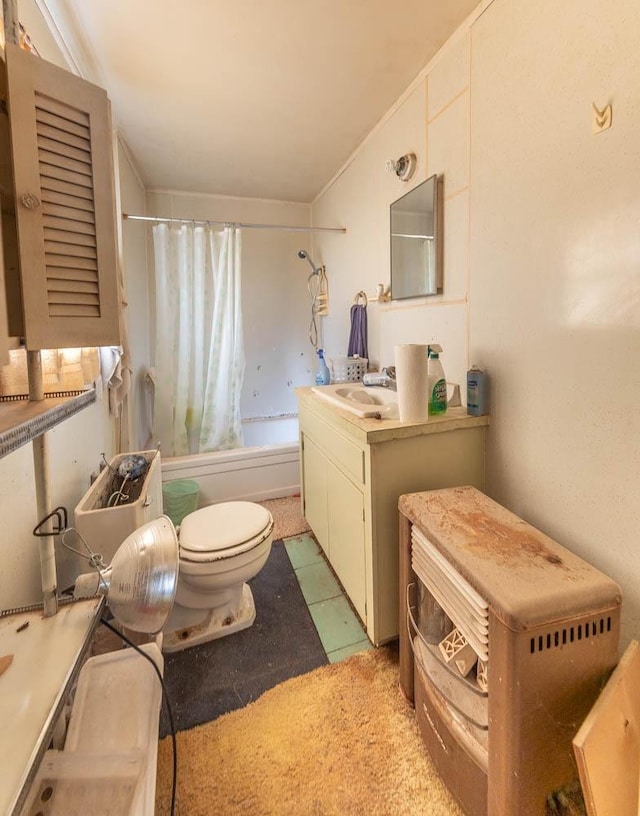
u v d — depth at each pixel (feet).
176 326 8.82
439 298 5.39
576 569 2.77
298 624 5.08
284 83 5.59
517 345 4.15
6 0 2.20
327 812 3.06
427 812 3.04
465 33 4.54
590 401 3.43
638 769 2.62
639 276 2.99
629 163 2.98
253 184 9.44
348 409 5.01
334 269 9.31
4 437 1.78
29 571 3.73
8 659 2.43
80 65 5.04
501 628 2.46
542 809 2.54
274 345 11.04
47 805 2.50
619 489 3.26
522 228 3.98
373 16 4.39
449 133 4.95
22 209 2.26
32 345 2.35
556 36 3.46
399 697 4.01
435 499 3.87
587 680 2.54
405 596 3.85
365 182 7.39
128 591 2.89
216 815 3.05
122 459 5.73
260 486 8.70
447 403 4.86
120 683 3.31
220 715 3.86
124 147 7.44
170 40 4.74
